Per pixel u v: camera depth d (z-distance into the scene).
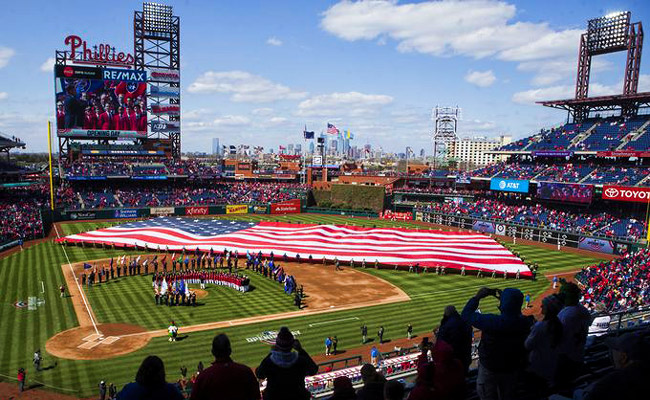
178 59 128.88
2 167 100.31
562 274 65.12
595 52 106.38
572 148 101.12
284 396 8.20
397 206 126.31
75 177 112.69
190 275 57.62
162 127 126.44
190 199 121.00
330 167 167.00
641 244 73.56
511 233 94.38
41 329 42.03
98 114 114.38
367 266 68.94
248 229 87.12
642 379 5.53
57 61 111.62
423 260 67.50
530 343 8.62
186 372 33.94
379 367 30.86
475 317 8.21
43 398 30.39
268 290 55.78
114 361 35.91
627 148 92.81
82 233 81.38
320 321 45.81
